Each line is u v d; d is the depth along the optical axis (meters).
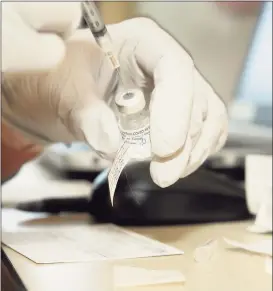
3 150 0.71
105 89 0.55
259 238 0.57
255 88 1.21
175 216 0.64
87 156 1.07
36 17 0.42
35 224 0.66
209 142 0.50
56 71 0.54
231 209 0.67
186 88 0.46
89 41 0.56
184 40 1.10
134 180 0.65
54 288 0.38
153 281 0.40
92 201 0.70
